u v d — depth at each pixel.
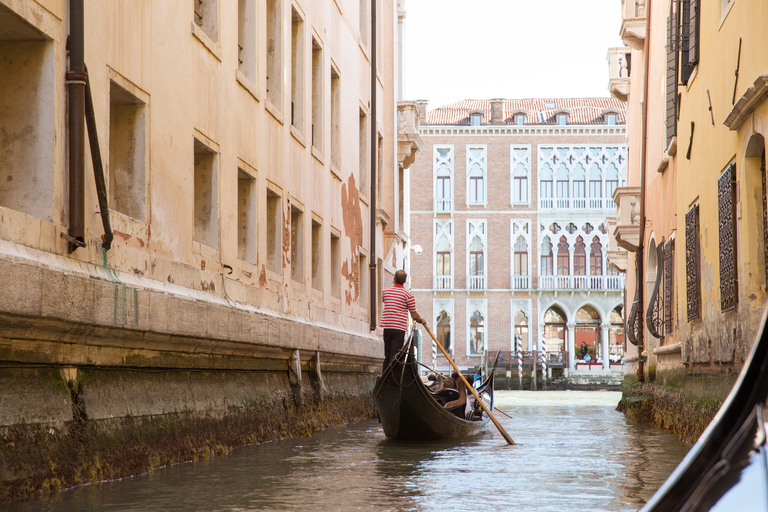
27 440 5.92
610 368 51.06
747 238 8.83
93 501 5.98
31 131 6.56
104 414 7.08
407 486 7.37
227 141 10.75
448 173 52.88
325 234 16.28
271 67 13.31
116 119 8.33
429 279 52.41
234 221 10.98
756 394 2.19
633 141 23.41
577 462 9.39
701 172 11.41
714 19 10.61
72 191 6.66
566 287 51.31
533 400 31.41
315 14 15.62
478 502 6.51
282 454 9.80
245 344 10.64
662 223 16.62
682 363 12.98
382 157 23.48
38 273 5.84
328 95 16.66
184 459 8.58
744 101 8.41
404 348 11.66
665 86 16.22
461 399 13.23
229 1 10.94
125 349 7.61
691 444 11.34
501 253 52.28
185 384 9.09
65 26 6.75
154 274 8.33
